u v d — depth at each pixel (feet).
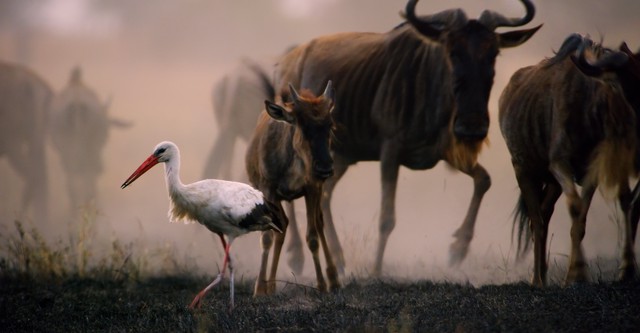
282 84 180.14
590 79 119.65
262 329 100.01
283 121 127.24
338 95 168.25
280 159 128.88
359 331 94.43
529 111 126.31
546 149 125.18
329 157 125.29
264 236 130.72
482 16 152.56
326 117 126.41
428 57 157.89
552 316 96.73
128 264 151.12
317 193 128.36
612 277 128.06
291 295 122.72
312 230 128.16
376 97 163.02
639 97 118.01
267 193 130.62
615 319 94.53
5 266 147.23
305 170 127.34
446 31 152.15
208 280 143.13
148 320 108.06
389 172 160.04
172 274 148.05
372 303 110.83
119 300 123.44
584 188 120.67
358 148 167.94
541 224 127.54
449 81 154.30
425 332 93.56
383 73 163.32
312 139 125.39
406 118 158.92
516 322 95.20
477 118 148.15
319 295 118.93
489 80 149.69
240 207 114.52
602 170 118.73
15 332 107.04
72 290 133.80
